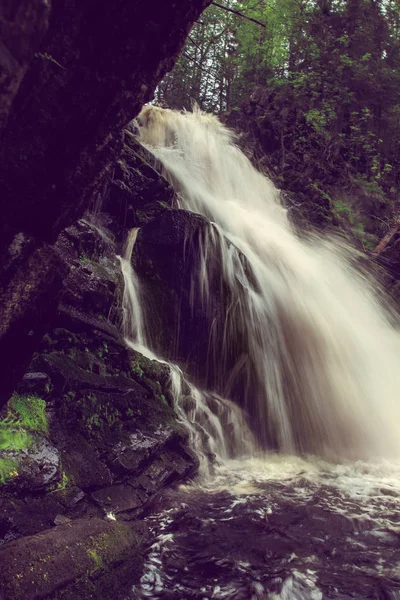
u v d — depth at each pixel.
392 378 9.88
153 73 3.25
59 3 2.67
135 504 4.90
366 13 25.72
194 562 4.07
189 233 8.00
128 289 7.43
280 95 21.14
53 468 4.47
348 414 8.36
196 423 6.56
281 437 7.62
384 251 14.14
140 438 5.47
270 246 10.67
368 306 11.71
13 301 3.20
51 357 5.48
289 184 16.08
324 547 4.41
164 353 7.62
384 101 25.45
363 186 18.75
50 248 3.30
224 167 14.70
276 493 5.68
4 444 4.37
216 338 7.79
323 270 11.33
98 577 3.57
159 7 2.95
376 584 3.83
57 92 2.90
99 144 3.25
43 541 3.56
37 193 3.13
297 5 25.16
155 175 8.92
